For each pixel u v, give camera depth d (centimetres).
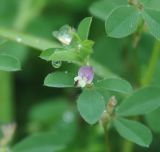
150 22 28
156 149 40
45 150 34
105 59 42
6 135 33
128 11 27
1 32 35
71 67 43
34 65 44
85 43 27
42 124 43
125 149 37
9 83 44
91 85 27
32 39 34
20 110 44
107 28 27
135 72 40
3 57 27
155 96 30
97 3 34
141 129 29
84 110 26
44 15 47
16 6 48
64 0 47
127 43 42
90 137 41
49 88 44
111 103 29
